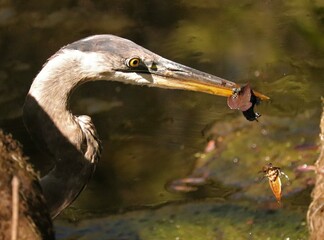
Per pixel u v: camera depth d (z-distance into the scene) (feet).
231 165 42.86
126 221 39.60
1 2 55.88
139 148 44.68
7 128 45.78
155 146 44.75
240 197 40.70
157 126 46.26
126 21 54.19
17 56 51.44
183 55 51.16
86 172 33.01
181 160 43.75
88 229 39.24
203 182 42.06
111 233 38.88
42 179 32.68
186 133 45.57
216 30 53.26
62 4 55.62
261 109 46.19
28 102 32.53
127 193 41.75
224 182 41.91
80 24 53.78
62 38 52.65
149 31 53.42
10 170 25.46
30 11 55.06
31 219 24.71
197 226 38.91
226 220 39.19
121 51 32.89
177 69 33.78
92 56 32.60
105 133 45.78
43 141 32.60
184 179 42.45
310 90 47.39
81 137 32.68
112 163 43.80
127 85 49.03
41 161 43.09
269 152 43.09
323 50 50.88
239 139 44.37
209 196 41.04
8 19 54.44
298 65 49.67
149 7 55.42
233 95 33.81
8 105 47.60
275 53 50.85
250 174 42.06
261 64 50.03
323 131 29.25
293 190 40.63
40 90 32.37
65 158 32.58
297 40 51.78
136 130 46.01
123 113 47.21
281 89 47.67
